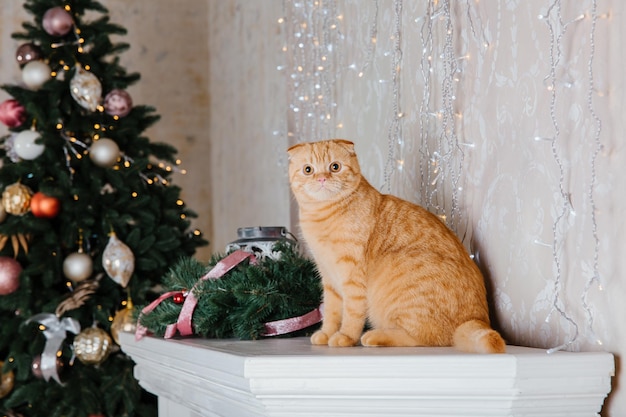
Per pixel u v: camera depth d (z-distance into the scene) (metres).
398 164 1.68
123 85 2.64
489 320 1.25
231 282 1.47
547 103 1.17
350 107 1.98
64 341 2.48
